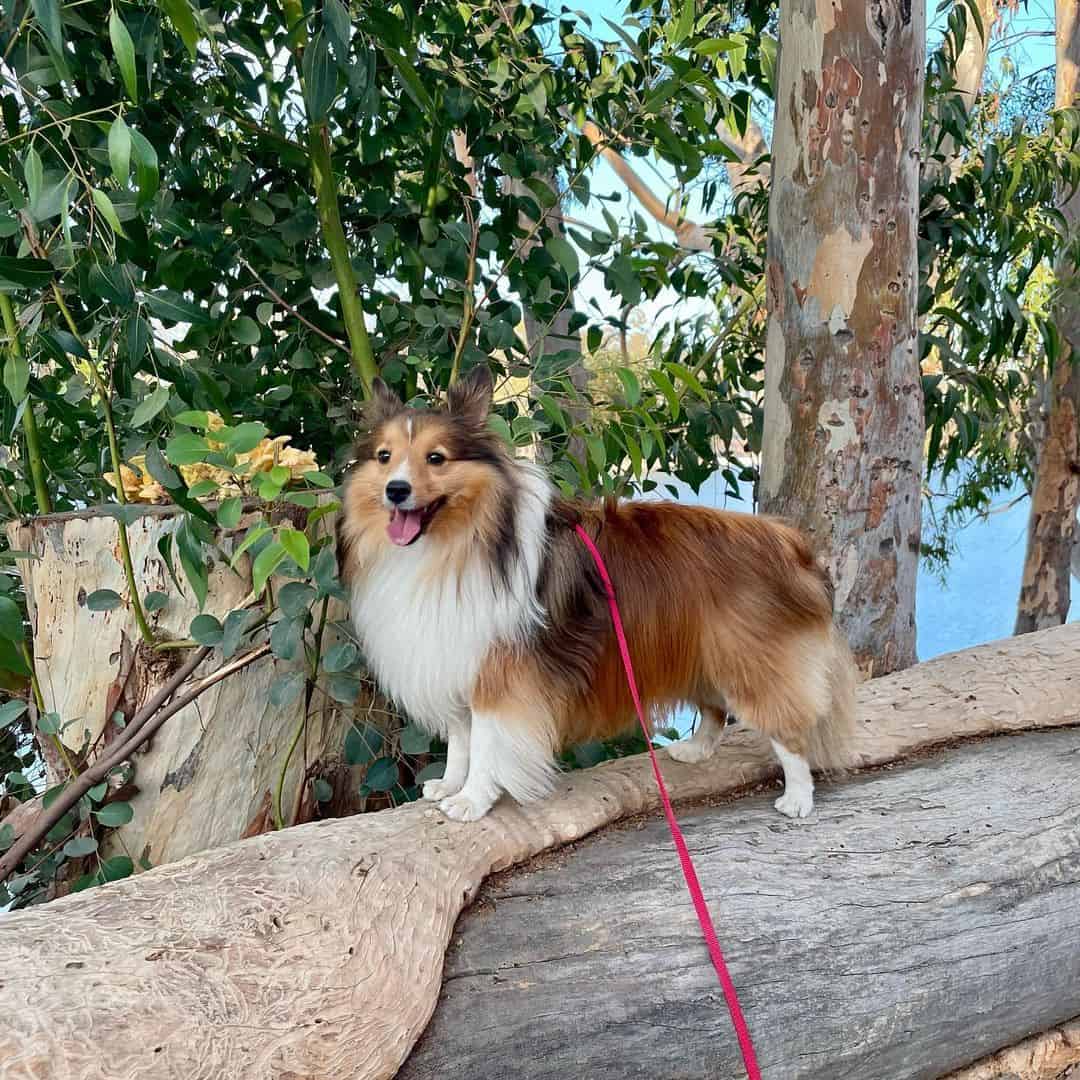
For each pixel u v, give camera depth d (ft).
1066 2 8.91
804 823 4.03
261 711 4.46
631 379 4.33
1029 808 4.20
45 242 4.40
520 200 5.81
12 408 4.36
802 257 5.15
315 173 5.25
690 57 5.51
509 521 3.51
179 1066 2.64
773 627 3.80
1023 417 9.25
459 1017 3.11
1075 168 7.35
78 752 4.49
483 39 6.10
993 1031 3.69
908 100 4.99
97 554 4.41
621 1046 3.15
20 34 4.04
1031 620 9.21
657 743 6.38
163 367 4.34
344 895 3.22
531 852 3.73
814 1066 3.35
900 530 5.38
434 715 3.80
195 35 3.39
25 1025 2.58
